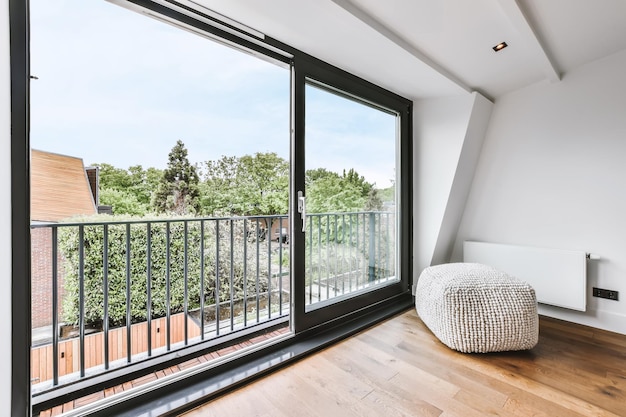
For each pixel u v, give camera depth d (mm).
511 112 2783
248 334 2131
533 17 1799
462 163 2775
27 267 1106
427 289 2242
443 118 2781
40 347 1625
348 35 1768
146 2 1396
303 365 1790
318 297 2697
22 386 1089
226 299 2512
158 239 2057
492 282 1969
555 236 2555
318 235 2682
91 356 1832
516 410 1381
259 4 1465
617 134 2260
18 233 1088
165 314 2047
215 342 1947
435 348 1994
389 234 3014
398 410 1389
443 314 1976
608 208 2301
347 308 2395
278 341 1906
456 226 3141
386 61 2104
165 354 1725
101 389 1493
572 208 2465
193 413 1374
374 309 2637
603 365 1775
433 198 2885
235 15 1560
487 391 1526
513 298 1883
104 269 1613
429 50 2057
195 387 1504
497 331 1847
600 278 2336
